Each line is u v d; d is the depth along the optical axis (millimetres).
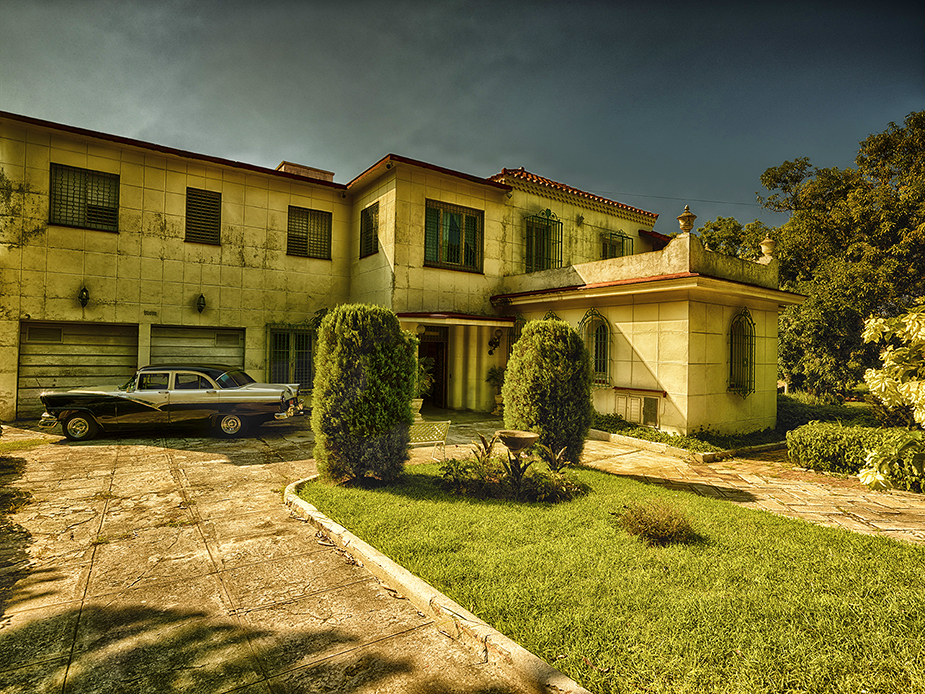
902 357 3477
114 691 2639
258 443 9703
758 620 3201
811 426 8758
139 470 7441
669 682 2615
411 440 7727
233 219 14078
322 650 3035
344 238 16016
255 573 4109
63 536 4859
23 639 3109
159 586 3850
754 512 5773
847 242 20828
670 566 4055
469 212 15289
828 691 2529
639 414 10938
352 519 5195
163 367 10055
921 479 6719
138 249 12766
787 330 17891
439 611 3365
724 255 10672
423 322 12977
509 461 6656
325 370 6711
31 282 11547
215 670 2824
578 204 18094
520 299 13773
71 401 9477
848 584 3766
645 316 10828
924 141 21641
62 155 11852
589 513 5480
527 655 2811
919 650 2871
